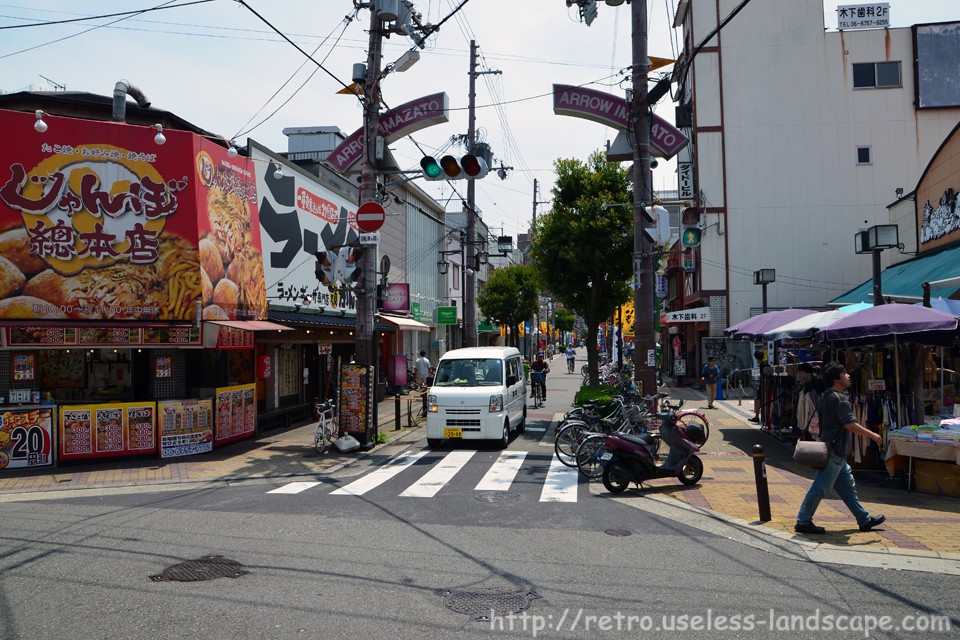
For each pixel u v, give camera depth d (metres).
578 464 11.02
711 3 29.92
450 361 15.65
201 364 14.34
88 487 10.42
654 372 13.47
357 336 14.57
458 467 12.07
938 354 12.39
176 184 12.83
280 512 8.57
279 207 17.22
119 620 4.96
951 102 28.67
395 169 14.95
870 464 11.16
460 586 5.78
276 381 17.72
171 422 12.96
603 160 20.28
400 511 8.65
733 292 29.42
